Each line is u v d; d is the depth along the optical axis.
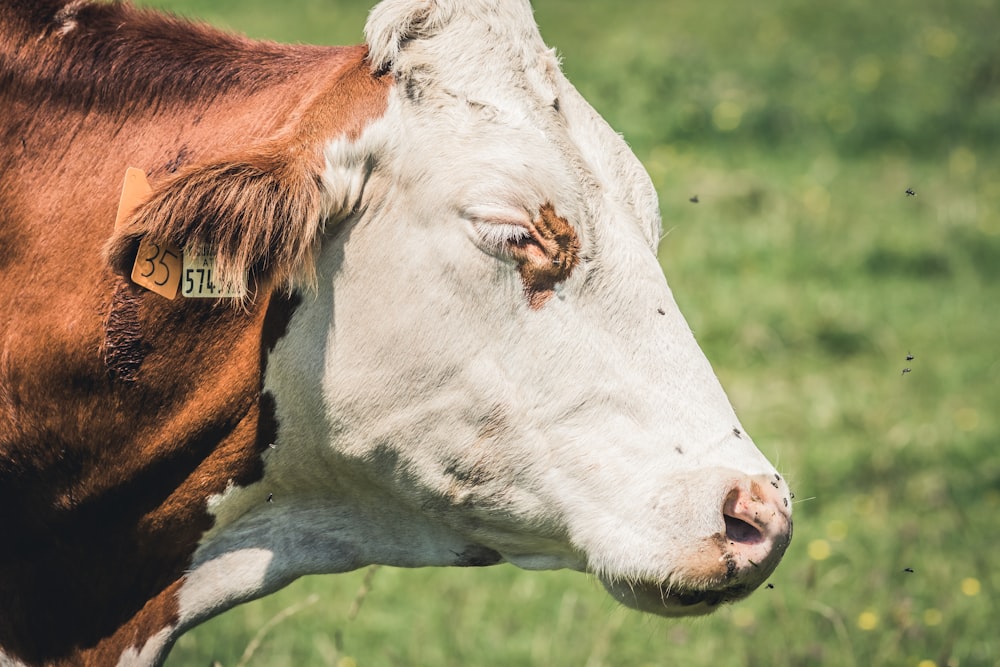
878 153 25.61
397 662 10.66
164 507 7.63
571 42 31.27
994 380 16.92
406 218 7.22
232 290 6.93
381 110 7.27
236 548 7.81
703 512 7.04
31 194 7.42
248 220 6.80
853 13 35.53
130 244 6.73
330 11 31.38
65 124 7.51
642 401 7.21
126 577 7.76
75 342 7.32
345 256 7.32
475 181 7.07
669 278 19.27
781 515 7.13
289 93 7.59
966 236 21.30
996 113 27.41
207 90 7.63
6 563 7.66
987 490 14.31
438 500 7.51
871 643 10.97
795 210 22.03
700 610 7.35
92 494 7.56
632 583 7.20
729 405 7.42
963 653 10.84
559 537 7.44
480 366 7.23
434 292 7.18
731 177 23.23
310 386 7.44
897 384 16.67
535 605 11.86
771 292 19.06
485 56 7.35
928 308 18.98
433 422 7.34
